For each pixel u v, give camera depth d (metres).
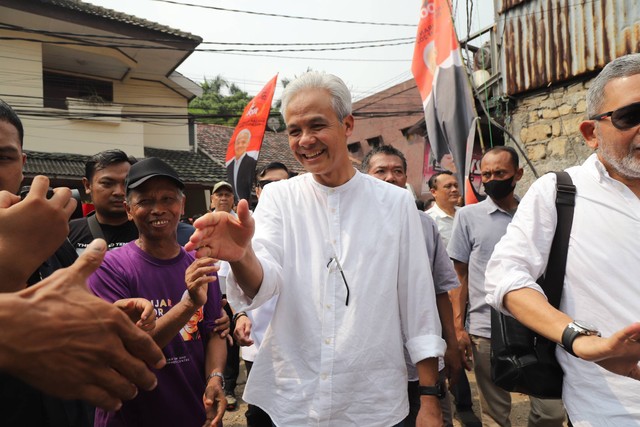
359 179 1.79
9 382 1.28
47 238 0.93
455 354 2.41
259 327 2.43
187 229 3.18
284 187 1.82
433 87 5.75
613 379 1.46
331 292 1.66
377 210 1.76
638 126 1.44
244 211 1.31
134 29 11.76
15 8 10.35
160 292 1.95
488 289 1.68
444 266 2.50
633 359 1.19
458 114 5.48
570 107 6.00
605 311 1.47
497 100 6.79
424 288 1.74
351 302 1.65
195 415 1.90
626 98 1.45
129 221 3.04
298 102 1.65
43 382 0.73
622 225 1.48
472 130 5.17
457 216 3.36
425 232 2.48
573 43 5.90
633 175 1.48
